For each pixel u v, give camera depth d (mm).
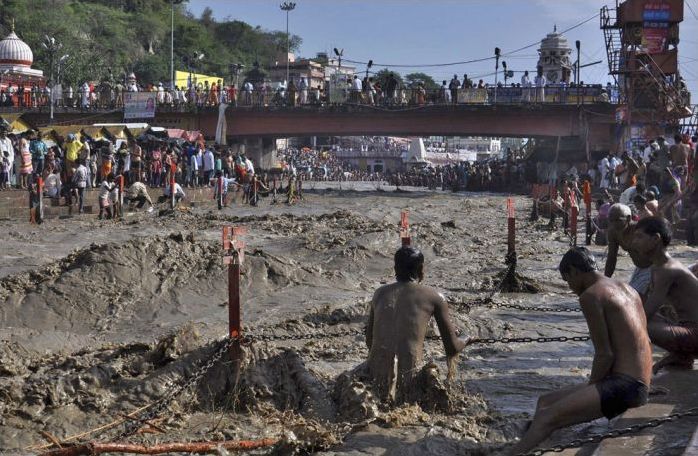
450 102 89312
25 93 90750
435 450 10359
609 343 9453
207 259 21781
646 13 73500
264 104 91750
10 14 155625
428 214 58344
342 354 15586
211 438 11000
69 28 163000
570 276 9875
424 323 12125
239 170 69750
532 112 87688
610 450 9383
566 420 9438
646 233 12977
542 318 19641
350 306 19031
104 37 180500
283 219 44844
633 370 9383
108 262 20375
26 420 11492
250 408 12172
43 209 45875
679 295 13023
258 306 19625
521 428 11297
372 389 11773
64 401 12047
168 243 21906
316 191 98625
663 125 72500
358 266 28312
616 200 52719
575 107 86312
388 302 12172
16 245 33312
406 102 90125
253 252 22734
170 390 12250
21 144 50031
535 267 29312
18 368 13984
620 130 79562
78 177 48562
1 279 20109
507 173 105438
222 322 18109
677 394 11711
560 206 45000
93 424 11461
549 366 15047
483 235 40062
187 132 77312
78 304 18859
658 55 74312
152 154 63344
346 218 44969
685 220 38000
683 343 12891
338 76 92375
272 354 13180
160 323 18266
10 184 51312
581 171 87000
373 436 10828
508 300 22125
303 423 11148
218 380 12570
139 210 51750
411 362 11969
